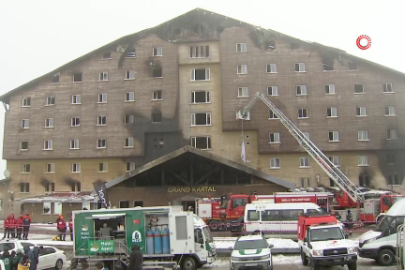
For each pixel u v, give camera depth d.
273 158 56.84
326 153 56.72
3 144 61.66
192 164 49.78
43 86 62.06
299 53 58.34
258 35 58.91
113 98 59.94
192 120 58.12
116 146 58.75
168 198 49.38
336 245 20.36
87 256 22.62
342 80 57.47
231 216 38.72
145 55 60.16
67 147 60.00
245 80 57.78
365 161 56.47
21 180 60.97
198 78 59.31
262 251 21.64
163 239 22.88
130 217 22.94
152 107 58.72
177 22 60.38
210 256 23.80
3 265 17.88
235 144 57.28
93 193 52.38
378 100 56.84
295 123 56.81
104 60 61.00
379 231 22.72
